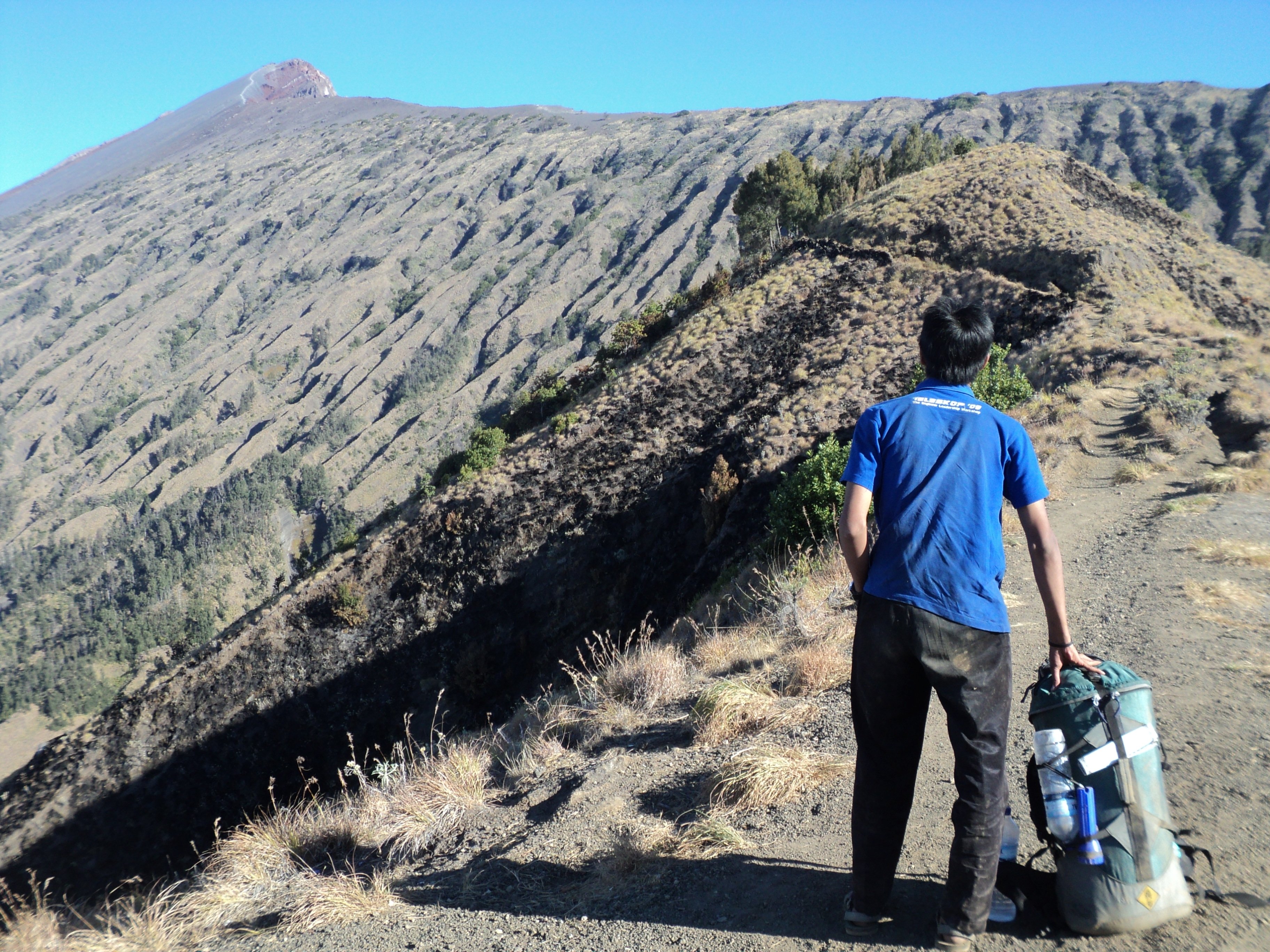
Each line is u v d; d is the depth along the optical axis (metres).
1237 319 40.09
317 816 4.56
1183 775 2.92
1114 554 7.02
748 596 9.71
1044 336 35.22
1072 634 5.06
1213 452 12.60
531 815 4.02
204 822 41.09
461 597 42.44
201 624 179.25
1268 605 4.95
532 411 58.88
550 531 41.31
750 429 37.81
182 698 45.16
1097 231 46.31
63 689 170.38
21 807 43.41
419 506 49.81
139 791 42.47
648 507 39.09
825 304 47.56
